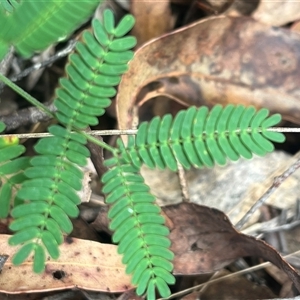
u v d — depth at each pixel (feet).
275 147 0.62
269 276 0.57
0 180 0.43
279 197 0.59
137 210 0.44
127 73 0.53
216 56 0.56
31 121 0.54
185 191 0.56
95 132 0.48
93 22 0.41
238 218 0.58
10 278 0.48
